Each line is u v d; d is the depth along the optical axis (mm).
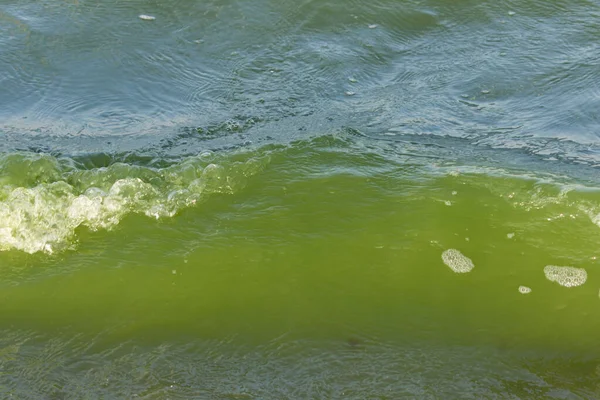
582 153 2166
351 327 1651
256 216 1883
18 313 1679
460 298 1710
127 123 2301
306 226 1857
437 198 1925
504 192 1938
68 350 1609
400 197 1933
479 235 1834
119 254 1795
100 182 1971
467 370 1576
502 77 2523
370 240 1825
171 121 2311
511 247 1810
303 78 2521
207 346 1615
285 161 2059
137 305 1694
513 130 2273
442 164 2064
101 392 1537
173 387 1546
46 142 2209
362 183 1977
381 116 2330
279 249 1805
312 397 1531
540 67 2566
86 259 1784
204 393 1537
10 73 2512
